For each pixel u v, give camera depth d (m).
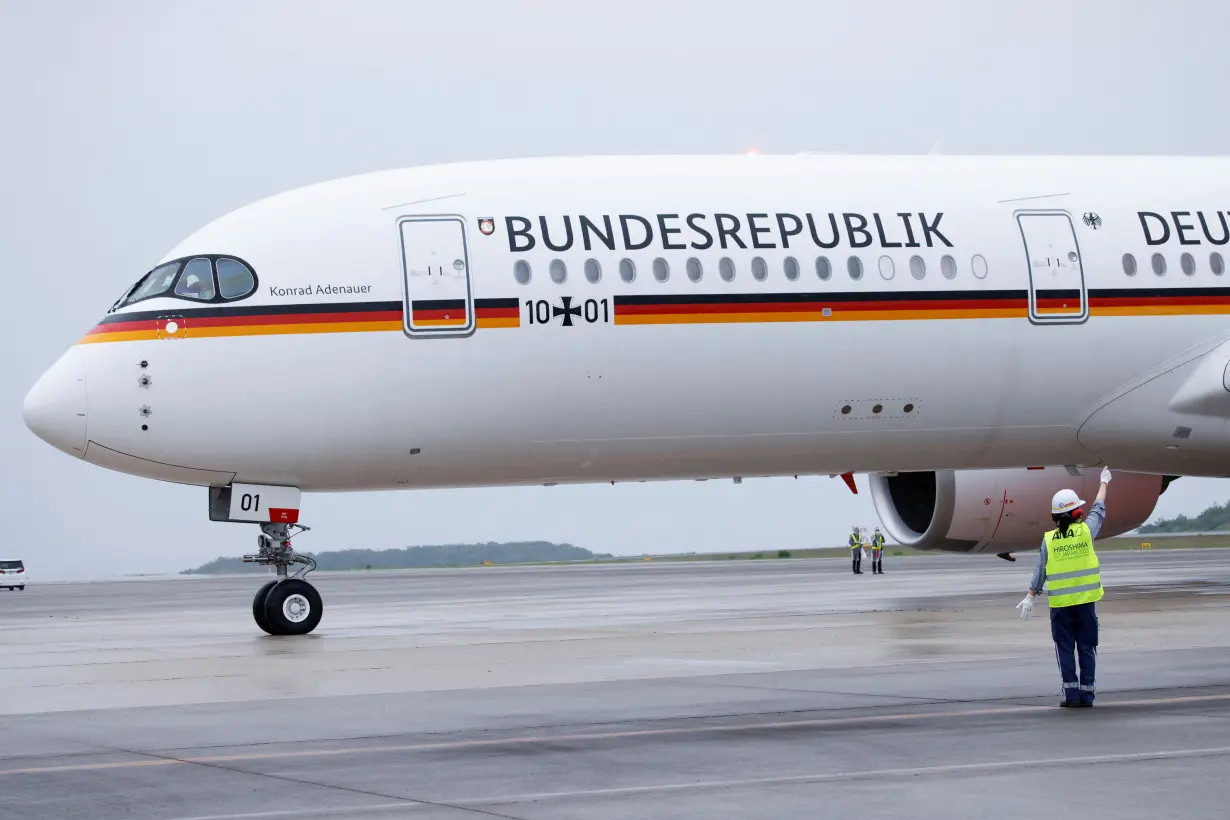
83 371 31.80
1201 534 125.69
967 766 14.76
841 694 20.03
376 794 13.95
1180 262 37.50
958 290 35.75
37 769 15.46
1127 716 17.72
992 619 32.69
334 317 32.31
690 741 16.52
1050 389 36.75
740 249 34.59
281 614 32.50
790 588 52.06
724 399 34.47
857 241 35.41
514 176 34.53
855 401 35.41
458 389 32.88
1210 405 37.34
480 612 40.94
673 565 105.44
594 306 33.44
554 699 20.12
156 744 16.97
